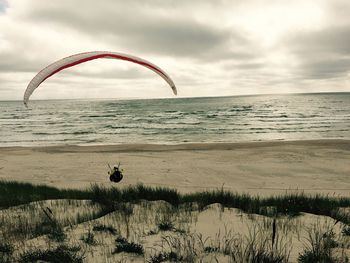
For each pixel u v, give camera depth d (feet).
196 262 14.07
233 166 63.00
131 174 55.83
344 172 56.95
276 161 68.49
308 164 64.64
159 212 24.07
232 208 24.79
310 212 24.94
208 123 187.73
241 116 237.25
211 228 19.76
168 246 16.37
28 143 119.96
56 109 466.29
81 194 34.50
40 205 27.09
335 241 17.46
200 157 75.20
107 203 26.68
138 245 15.84
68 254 14.85
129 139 126.62
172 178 52.39
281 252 15.47
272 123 178.70
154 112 322.14
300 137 122.01
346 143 96.22
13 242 18.02
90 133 149.38
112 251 15.76
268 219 21.67
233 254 14.39
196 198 29.94
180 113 291.58
